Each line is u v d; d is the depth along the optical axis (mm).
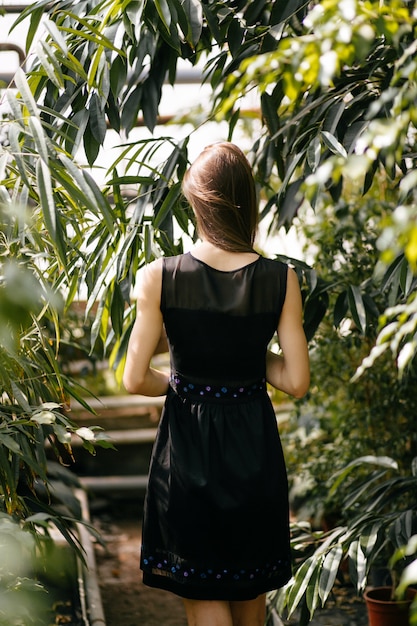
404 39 2125
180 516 1999
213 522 1990
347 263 3230
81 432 2000
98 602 3307
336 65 1408
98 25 2432
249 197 2016
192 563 1999
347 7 1281
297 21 2484
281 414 4594
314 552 2619
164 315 1984
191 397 2008
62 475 3656
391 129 1189
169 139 2521
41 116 2512
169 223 2520
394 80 1356
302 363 2037
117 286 2574
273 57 1376
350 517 3352
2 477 2123
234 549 1992
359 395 3406
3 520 1645
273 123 2553
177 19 2299
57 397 2248
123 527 4734
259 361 2018
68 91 2486
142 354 2020
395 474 3363
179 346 1993
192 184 2012
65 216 2203
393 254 1106
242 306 1952
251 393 2016
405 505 3062
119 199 2498
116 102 2498
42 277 2051
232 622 2104
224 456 1979
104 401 5223
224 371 1981
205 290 1955
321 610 3289
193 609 2062
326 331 3324
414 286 2285
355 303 2561
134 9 2260
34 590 1723
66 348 4062
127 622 3486
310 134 2426
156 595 3777
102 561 4191
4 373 1991
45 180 1806
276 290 1991
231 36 2443
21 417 2166
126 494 5148
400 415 3357
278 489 2021
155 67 2559
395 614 2812
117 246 2576
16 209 1394
